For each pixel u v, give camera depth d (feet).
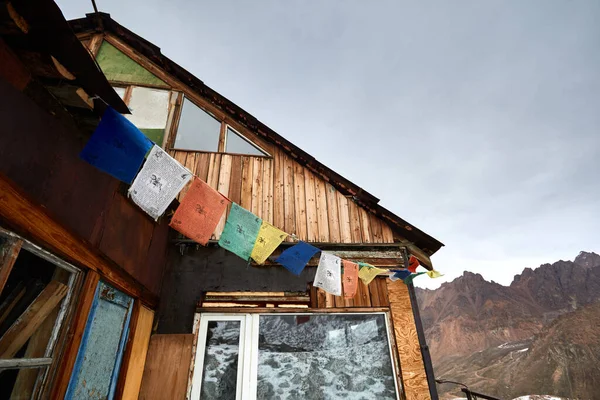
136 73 19.60
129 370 10.85
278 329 13.96
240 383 12.77
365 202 17.89
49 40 5.18
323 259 12.14
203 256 14.99
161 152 7.33
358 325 14.42
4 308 7.44
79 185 7.79
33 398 6.30
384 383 13.44
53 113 6.77
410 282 15.02
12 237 5.59
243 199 17.04
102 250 8.86
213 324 13.78
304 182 18.22
